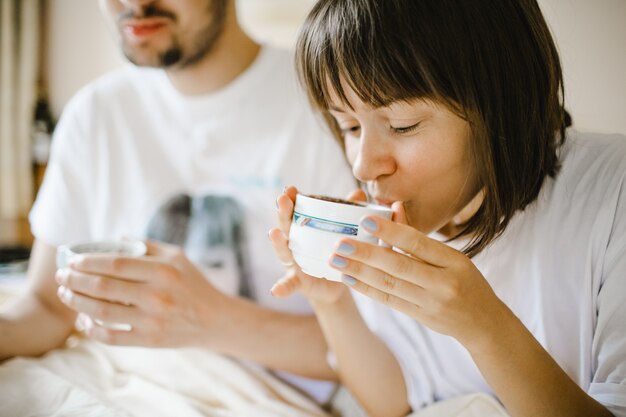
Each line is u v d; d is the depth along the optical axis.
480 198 0.73
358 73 0.57
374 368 0.86
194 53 1.04
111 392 0.88
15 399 0.77
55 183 1.20
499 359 0.58
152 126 1.21
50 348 1.04
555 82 0.68
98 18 2.46
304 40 0.64
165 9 0.97
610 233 0.67
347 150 0.73
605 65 0.96
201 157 1.18
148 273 0.84
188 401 0.85
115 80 1.24
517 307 0.77
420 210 0.66
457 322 0.55
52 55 2.62
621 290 0.64
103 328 0.84
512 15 0.62
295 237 0.61
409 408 0.88
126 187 1.21
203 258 1.14
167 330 0.86
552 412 0.59
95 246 0.90
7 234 2.47
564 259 0.71
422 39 0.56
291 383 1.02
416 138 0.61
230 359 1.00
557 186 0.72
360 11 0.57
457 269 0.53
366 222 0.52
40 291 1.08
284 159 1.13
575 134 0.76
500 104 0.62
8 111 2.40
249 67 1.16
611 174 0.69
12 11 2.39
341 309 0.85
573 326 0.72
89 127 1.20
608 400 0.62
